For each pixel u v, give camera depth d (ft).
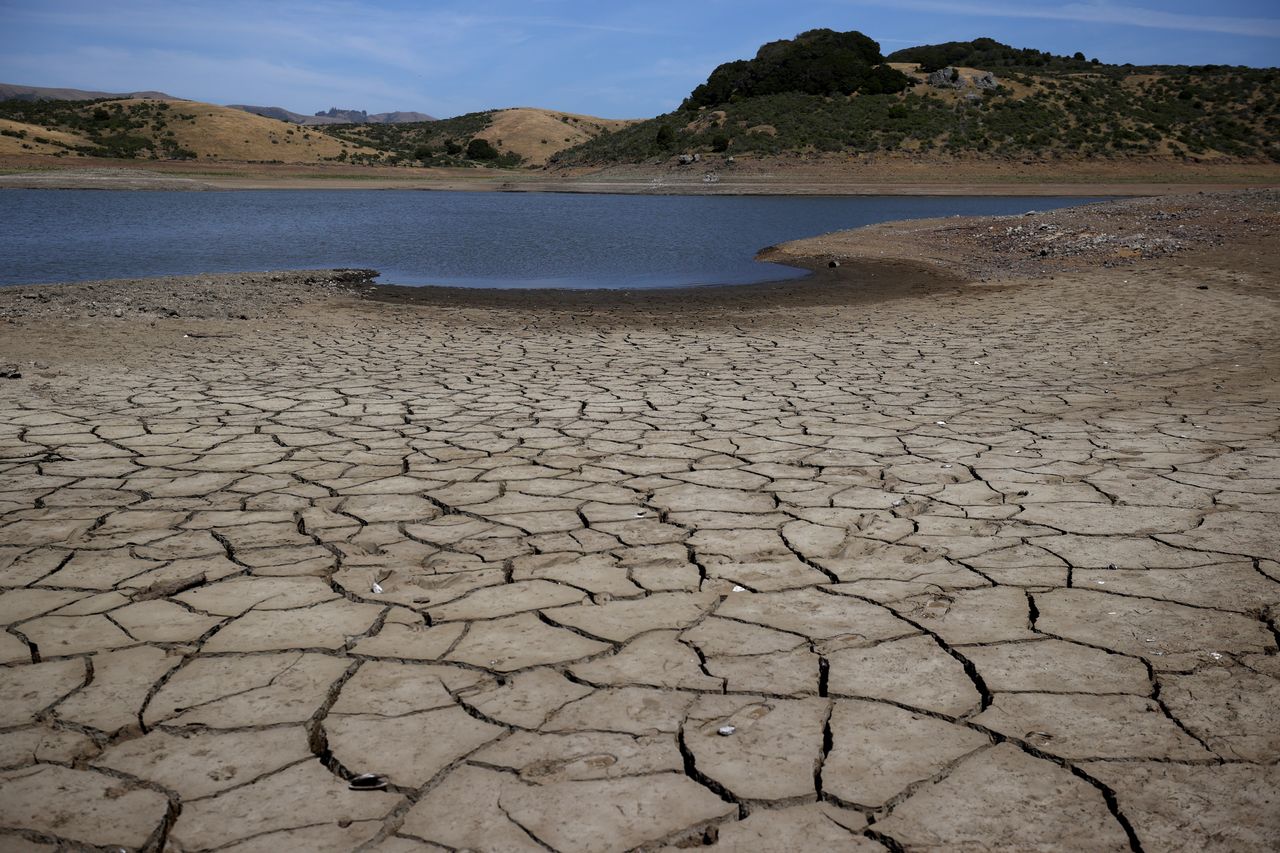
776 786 7.57
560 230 94.94
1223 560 12.27
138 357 29.17
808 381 26.04
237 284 49.19
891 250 66.85
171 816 7.26
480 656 9.80
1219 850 6.79
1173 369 27.22
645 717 8.60
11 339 31.32
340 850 6.86
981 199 149.79
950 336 34.76
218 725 8.49
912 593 11.39
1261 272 47.21
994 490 15.55
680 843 6.93
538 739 8.25
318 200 153.07
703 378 26.58
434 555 12.71
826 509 14.64
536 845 6.90
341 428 20.17
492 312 42.42
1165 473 16.39
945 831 7.02
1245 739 8.16
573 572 12.11
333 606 11.06
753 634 10.28
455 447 18.57
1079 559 12.41
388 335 34.96
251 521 14.11
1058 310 40.63
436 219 111.45
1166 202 79.36
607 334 35.88
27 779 7.71
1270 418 20.70
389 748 8.13
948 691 9.04
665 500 15.12
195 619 10.70
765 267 62.80
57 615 10.80
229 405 22.44
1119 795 7.41
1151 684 9.13
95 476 16.44
